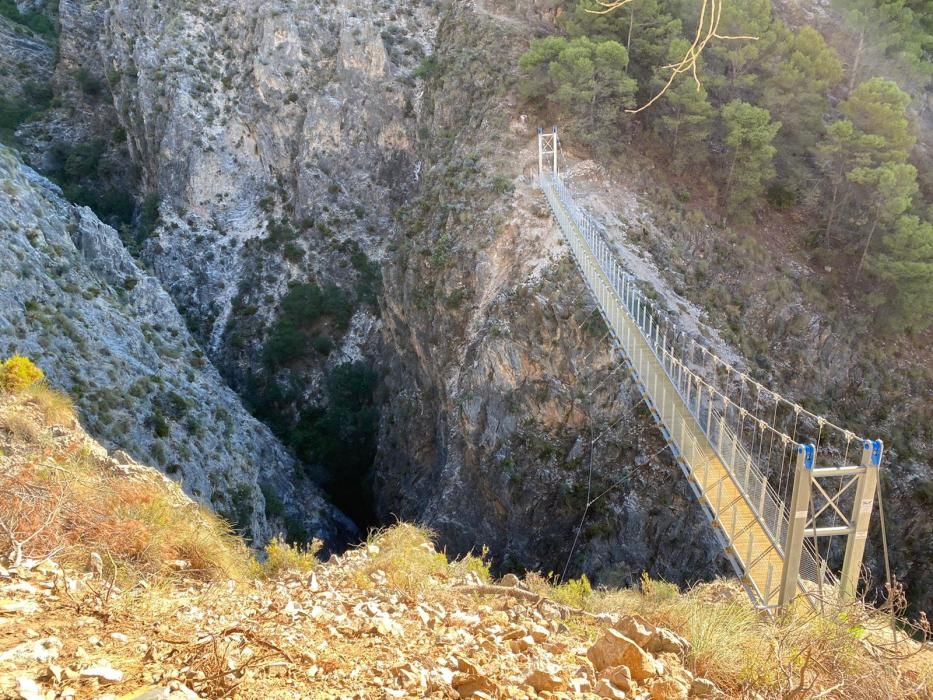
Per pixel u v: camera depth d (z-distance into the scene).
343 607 6.83
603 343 38.50
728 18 46.00
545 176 44.56
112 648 4.82
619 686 5.41
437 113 56.69
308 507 49.91
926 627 7.04
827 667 6.14
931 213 43.16
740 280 42.88
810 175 46.53
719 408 35.25
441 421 47.16
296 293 62.25
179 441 32.88
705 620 7.04
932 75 49.84
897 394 41.19
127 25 75.44
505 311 40.69
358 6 67.75
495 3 59.44
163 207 69.38
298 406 59.50
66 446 12.68
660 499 36.06
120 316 38.50
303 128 67.31
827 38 54.62
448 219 47.56
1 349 26.11
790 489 36.56
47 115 79.00
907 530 38.28
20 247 33.28
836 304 43.06
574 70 45.28
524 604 8.39
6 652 4.38
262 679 4.65
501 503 39.84
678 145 46.44
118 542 7.68
